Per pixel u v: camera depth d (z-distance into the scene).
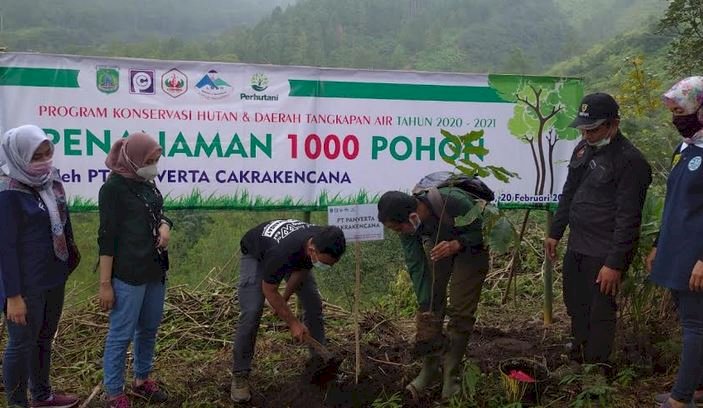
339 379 4.16
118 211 3.57
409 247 3.85
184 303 5.40
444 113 5.01
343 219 3.81
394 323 5.39
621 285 4.25
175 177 4.57
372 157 4.90
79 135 4.39
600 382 3.74
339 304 6.36
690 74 5.68
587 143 4.13
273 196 4.75
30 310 3.43
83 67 4.36
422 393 3.89
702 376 3.63
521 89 5.14
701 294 3.28
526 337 5.09
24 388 3.56
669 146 5.99
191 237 9.15
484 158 5.15
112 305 3.59
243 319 3.88
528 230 7.34
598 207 3.93
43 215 3.44
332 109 4.78
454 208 3.66
